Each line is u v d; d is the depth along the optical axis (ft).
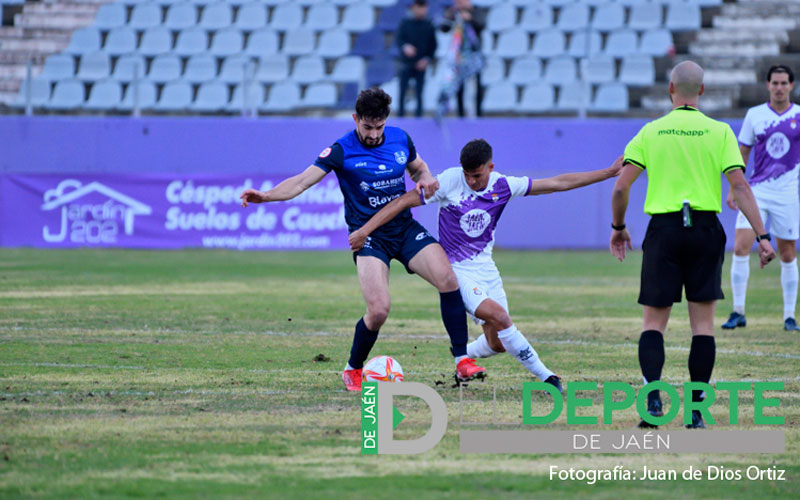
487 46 278.46
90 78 271.49
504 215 226.79
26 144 232.94
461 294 71.61
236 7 294.87
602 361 85.51
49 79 267.59
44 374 76.33
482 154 70.69
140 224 224.12
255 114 235.40
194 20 293.23
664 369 81.82
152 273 170.09
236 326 106.83
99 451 53.06
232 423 60.03
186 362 82.94
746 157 114.11
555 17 286.87
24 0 299.38
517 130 224.53
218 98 266.36
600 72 255.50
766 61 256.73
